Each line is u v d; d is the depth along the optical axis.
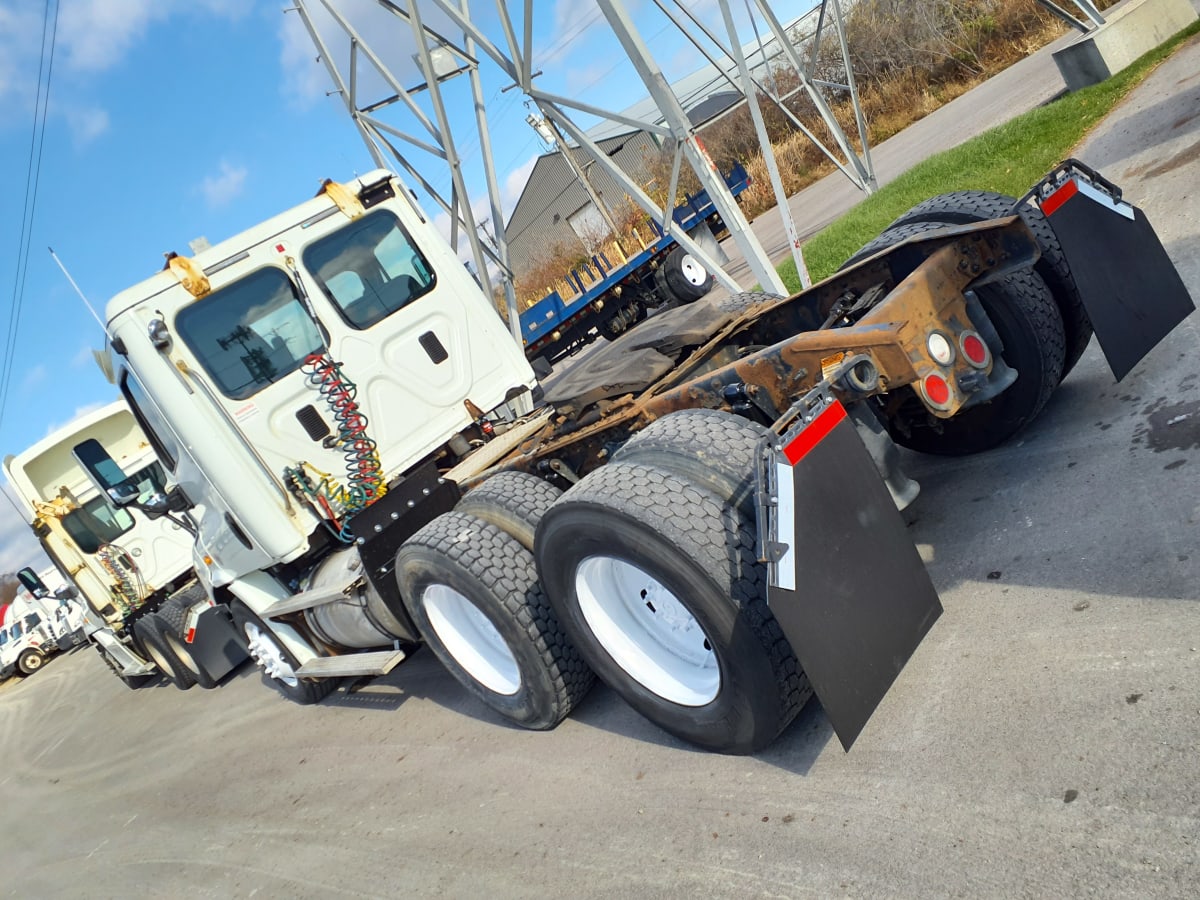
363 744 5.37
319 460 5.05
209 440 4.80
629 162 38.69
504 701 4.10
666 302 14.78
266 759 6.15
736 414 3.38
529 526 3.80
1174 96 8.31
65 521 10.25
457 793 3.99
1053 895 1.97
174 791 6.68
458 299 5.60
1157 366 4.04
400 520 4.46
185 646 9.36
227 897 4.27
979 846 2.20
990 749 2.47
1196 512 2.93
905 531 2.75
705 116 29.14
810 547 2.48
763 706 2.80
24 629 25.36
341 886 3.71
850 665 2.52
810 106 26.59
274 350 5.00
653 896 2.64
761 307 4.52
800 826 2.59
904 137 20.45
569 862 3.02
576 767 3.63
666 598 3.14
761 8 10.45
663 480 2.85
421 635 4.63
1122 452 3.53
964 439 4.24
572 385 4.14
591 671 3.89
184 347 4.79
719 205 7.41
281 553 4.94
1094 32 10.95
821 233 12.05
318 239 5.19
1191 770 2.08
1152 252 3.69
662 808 3.04
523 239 46.44
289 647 5.84
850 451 2.65
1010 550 3.33
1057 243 3.63
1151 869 1.91
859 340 3.07
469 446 5.53
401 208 5.50
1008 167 9.16
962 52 22.77
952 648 2.98
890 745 2.72
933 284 3.40
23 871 6.79
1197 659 2.38
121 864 5.70
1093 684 2.49
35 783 9.89
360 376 5.18
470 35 7.45
